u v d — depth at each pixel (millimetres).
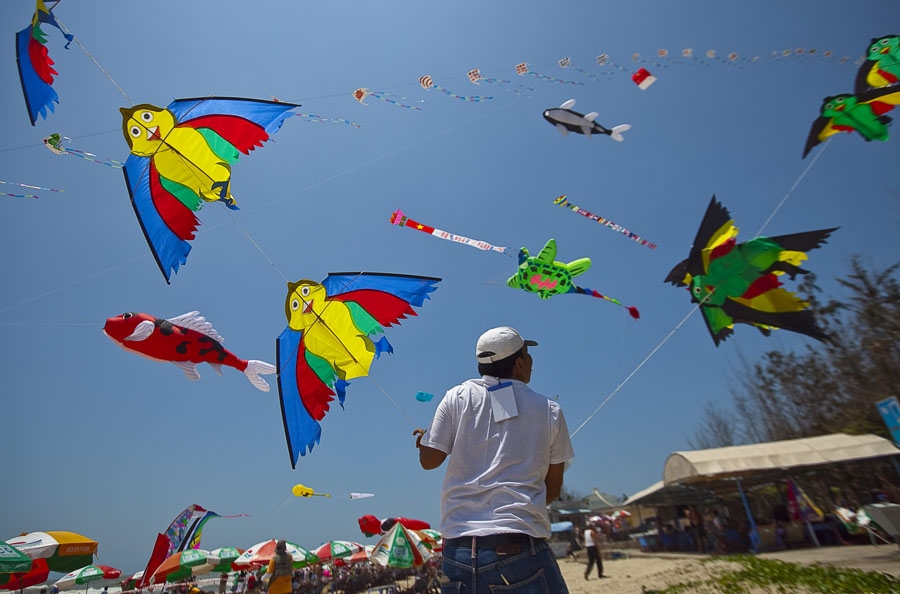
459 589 1551
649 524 26250
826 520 12289
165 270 4285
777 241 4867
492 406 1836
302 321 4430
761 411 18781
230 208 4492
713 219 5117
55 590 15906
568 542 23406
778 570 5953
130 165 4281
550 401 1918
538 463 1750
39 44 4074
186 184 4383
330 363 4414
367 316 4574
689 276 5293
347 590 20750
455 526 1649
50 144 4129
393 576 22844
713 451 12977
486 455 1764
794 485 12984
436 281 4699
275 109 4656
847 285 14719
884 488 12812
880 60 5000
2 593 12000
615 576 11805
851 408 15336
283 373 4273
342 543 18938
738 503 15758
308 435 4219
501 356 1979
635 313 6102
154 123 4309
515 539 1566
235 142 4543
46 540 12422
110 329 4082
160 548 15203
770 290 4926
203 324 4426
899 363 13984
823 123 4992
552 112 5527
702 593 6016
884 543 10133
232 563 16203
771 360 17406
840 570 5262
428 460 1822
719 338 5250
